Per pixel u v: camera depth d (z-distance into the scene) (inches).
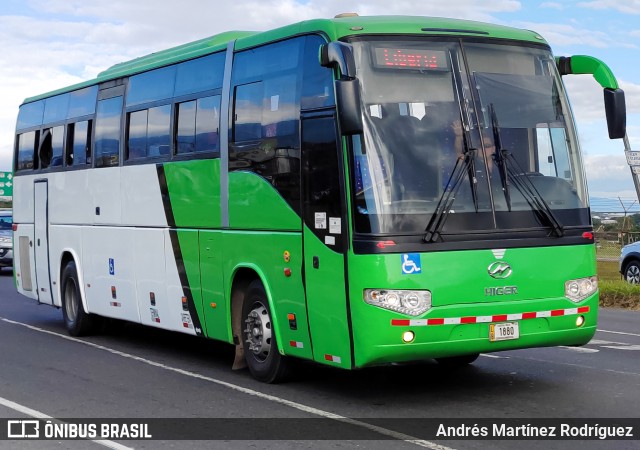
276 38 395.9
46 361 482.9
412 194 337.7
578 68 390.6
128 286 520.1
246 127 411.8
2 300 833.5
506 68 368.2
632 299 791.7
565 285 357.1
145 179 498.6
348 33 352.8
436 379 410.6
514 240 347.3
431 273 334.0
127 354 507.2
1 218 1248.8
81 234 576.7
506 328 345.1
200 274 446.9
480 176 348.8
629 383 396.5
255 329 411.2
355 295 336.5
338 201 346.0
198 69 456.4
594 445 290.7
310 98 366.6
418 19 371.9
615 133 373.7
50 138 629.0
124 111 528.1
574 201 366.3
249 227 406.3
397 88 348.2
